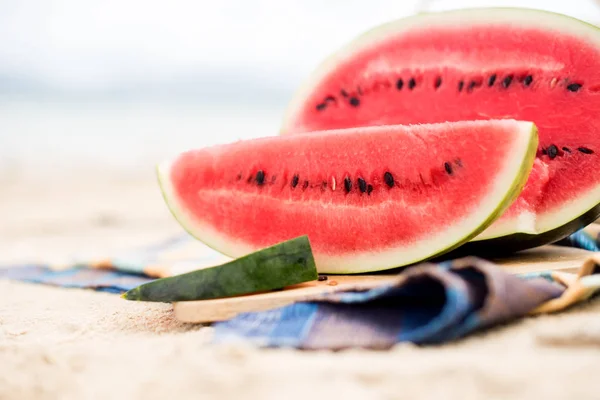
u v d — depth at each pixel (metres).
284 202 0.56
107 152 2.82
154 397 0.39
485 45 0.59
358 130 0.54
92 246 0.97
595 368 0.38
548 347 0.41
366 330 0.43
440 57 0.61
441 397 0.37
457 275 0.43
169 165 0.59
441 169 0.51
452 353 0.41
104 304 0.57
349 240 0.53
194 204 0.58
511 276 0.43
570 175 0.55
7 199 1.77
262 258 0.49
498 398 0.37
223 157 0.58
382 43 0.64
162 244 0.81
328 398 0.37
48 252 0.93
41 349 0.46
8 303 0.60
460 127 0.51
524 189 0.55
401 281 0.43
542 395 0.36
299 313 0.46
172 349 0.44
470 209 0.50
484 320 0.42
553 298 0.45
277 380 0.39
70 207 1.58
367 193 0.53
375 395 0.38
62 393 0.40
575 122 0.55
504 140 0.50
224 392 0.39
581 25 0.56
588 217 0.55
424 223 0.52
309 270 0.50
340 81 0.66
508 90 0.58
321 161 0.55
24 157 2.60
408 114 0.63
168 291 0.49
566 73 0.56
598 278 0.45
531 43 0.58
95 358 0.44
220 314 0.48
